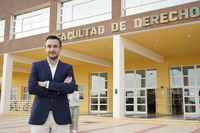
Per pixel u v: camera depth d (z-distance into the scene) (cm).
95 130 786
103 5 1470
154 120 1112
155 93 1950
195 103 1798
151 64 1997
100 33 1370
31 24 1812
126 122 1115
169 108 1872
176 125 955
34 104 252
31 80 252
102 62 2077
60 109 253
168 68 1927
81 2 1573
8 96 1800
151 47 1603
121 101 1272
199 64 1820
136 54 1845
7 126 927
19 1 1855
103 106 2208
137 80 2075
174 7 1148
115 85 1284
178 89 1892
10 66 1841
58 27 1617
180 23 1124
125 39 1359
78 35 1452
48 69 266
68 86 255
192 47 1606
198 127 873
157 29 1199
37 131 246
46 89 250
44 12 1755
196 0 1163
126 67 2117
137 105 2034
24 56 1956
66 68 275
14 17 1922
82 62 2242
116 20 1325
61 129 254
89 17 1521
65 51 1647
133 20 1269
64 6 1644
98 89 2273
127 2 1373
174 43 1493
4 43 1852
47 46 266
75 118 702
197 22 1088
